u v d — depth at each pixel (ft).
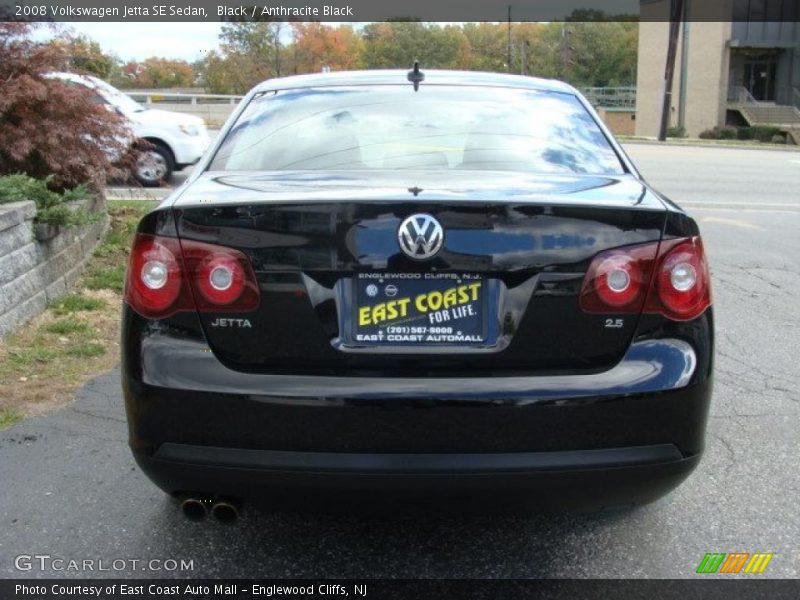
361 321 8.18
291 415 8.05
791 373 16.31
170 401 8.21
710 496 11.33
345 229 8.08
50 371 15.33
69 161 21.18
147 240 8.46
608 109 171.73
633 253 8.29
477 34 260.83
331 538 10.21
